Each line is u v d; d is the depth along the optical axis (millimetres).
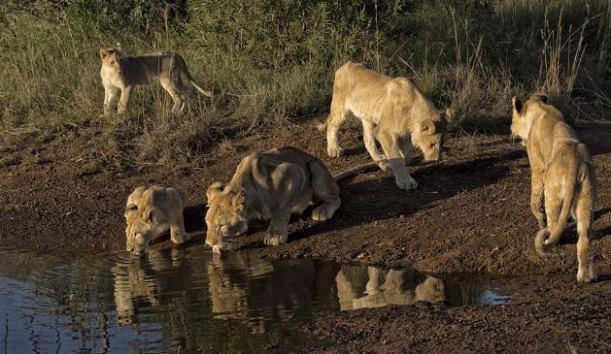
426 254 11938
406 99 13430
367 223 12867
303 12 17453
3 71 18469
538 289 10484
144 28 19641
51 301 10992
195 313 10383
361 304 10461
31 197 14727
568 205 10055
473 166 14039
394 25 17734
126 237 13258
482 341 8992
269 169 12656
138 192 13211
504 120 15586
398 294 10750
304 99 16344
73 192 14742
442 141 13328
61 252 13070
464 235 12133
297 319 10062
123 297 11023
